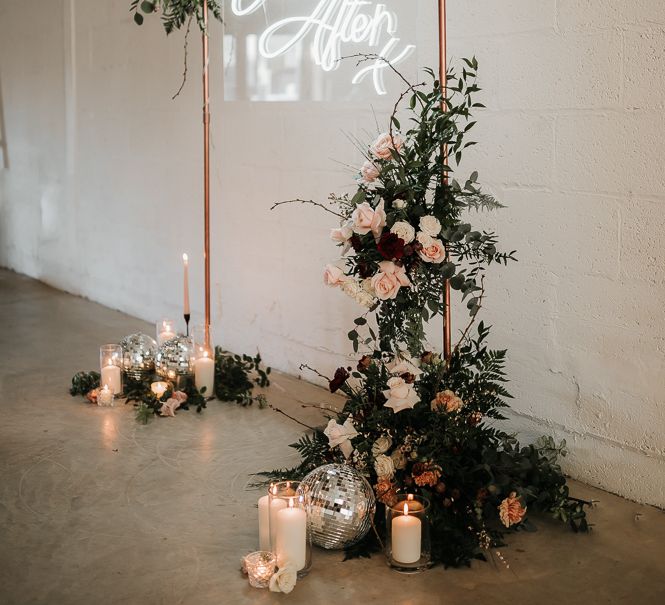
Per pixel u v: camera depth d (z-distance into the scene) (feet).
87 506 8.65
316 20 11.89
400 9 10.60
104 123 17.65
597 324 8.87
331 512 7.62
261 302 13.69
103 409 11.62
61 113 19.40
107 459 9.87
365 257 8.44
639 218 8.38
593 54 8.55
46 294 19.84
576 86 8.74
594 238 8.79
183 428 10.90
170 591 7.09
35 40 20.30
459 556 7.54
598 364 8.92
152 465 9.70
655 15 8.02
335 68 11.69
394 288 8.13
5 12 21.79
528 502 8.32
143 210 16.63
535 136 9.18
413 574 7.39
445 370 8.73
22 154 21.66
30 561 7.56
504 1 9.31
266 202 13.28
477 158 9.81
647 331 8.46
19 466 9.66
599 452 9.04
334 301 12.21
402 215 8.22
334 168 11.90
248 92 13.35
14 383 12.80
